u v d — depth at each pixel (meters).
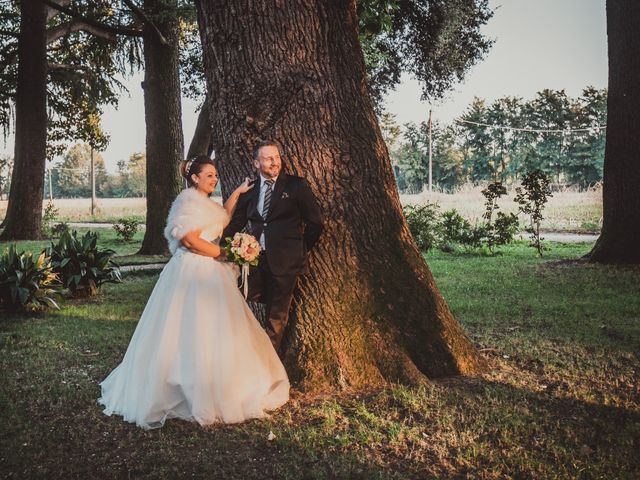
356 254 4.82
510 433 3.84
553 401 4.39
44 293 8.42
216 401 4.09
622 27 11.38
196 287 4.22
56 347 6.26
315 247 4.75
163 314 4.20
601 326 6.61
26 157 21.62
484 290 9.26
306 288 4.73
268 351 4.46
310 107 4.74
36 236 21.83
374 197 4.93
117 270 10.29
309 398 4.44
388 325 4.80
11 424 4.11
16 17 24.11
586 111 73.00
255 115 4.75
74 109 28.33
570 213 28.42
